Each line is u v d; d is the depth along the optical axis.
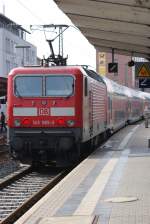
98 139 27.38
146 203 10.98
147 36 25.78
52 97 20.39
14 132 20.66
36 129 20.44
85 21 22.73
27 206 13.28
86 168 17.25
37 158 21.03
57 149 20.41
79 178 15.02
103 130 27.97
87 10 20.06
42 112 20.41
